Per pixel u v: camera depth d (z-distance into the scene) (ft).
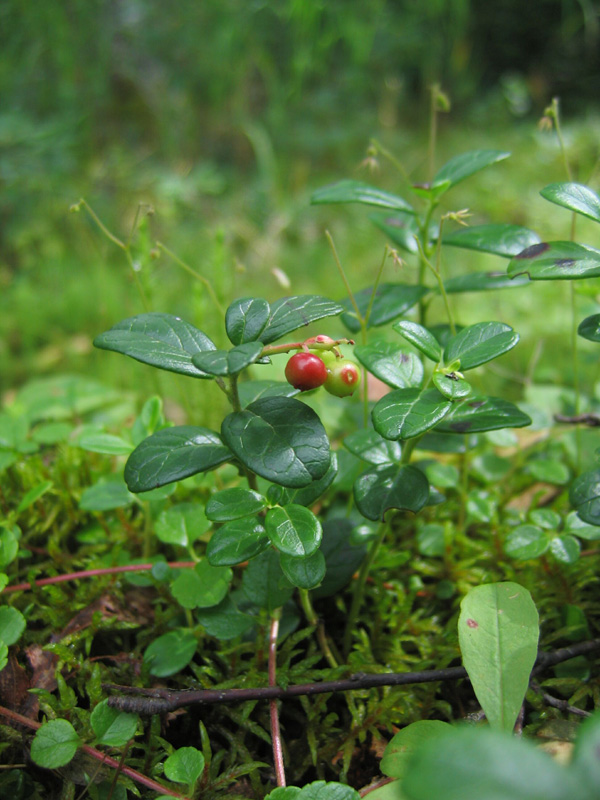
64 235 1.40
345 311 0.56
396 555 0.58
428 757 0.25
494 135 1.82
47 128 1.60
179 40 1.95
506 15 2.13
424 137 1.87
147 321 0.44
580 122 1.90
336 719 0.49
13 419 0.69
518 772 0.25
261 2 1.90
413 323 0.44
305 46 1.91
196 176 1.61
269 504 0.44
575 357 0.63
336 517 0.59
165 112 1.79
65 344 1.11
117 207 1.47
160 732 0.48
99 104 1.82
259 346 0.38
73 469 0.69
